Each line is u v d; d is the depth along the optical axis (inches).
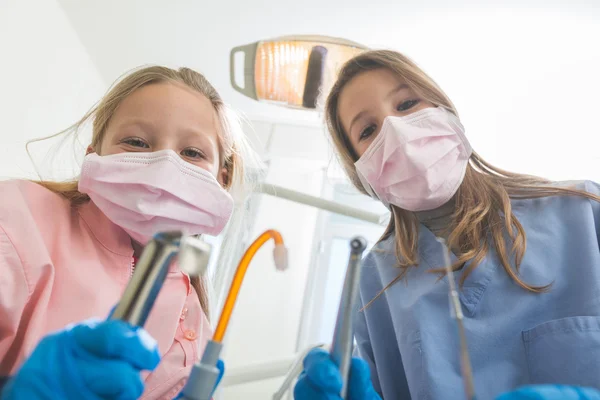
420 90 42.0
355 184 49.9
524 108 75.4
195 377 16.9
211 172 36.6
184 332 35.2
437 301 35.0
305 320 83.0
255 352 82.1
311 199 53.3
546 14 60.9
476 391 30.3
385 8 62.8
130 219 31.9
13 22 55.6
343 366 20.0
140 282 17.1
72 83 68.7
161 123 35.6
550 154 76.6
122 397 16.4
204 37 70.6
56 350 16.6
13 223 27.4
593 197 35.2
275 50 56.0
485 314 33.2
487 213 37.6
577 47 64.7
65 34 67.4
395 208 42.6
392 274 40.1
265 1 63.9
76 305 28.6
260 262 87.9
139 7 66.7
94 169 32.1
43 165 57.3
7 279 25.8
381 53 44.8
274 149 80.3
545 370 29.6
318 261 87.1
